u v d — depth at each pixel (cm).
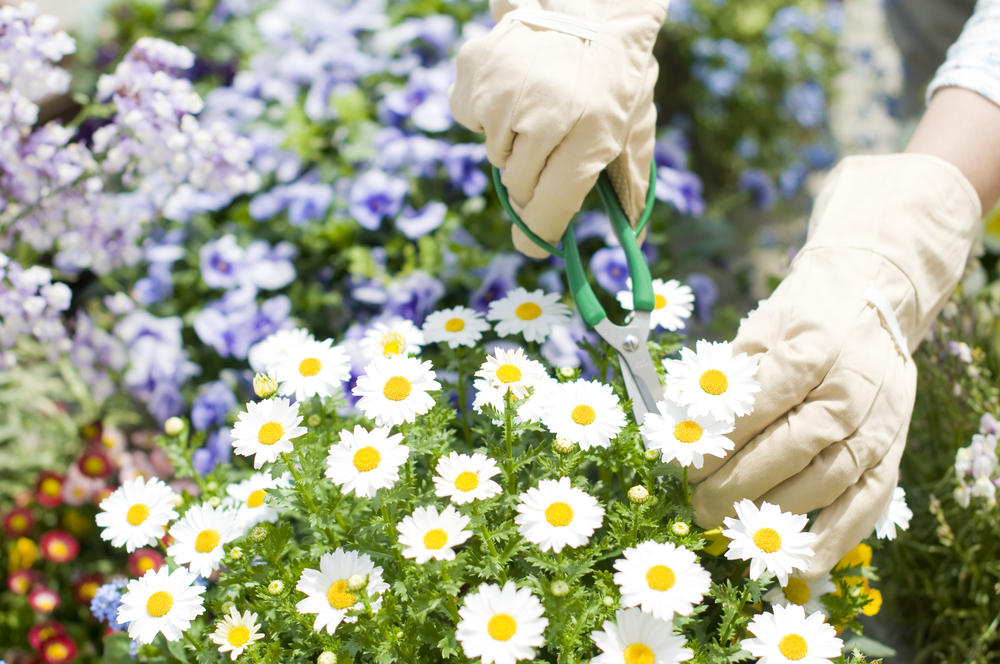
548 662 78
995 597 93
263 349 89
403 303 107
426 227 114
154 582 80
